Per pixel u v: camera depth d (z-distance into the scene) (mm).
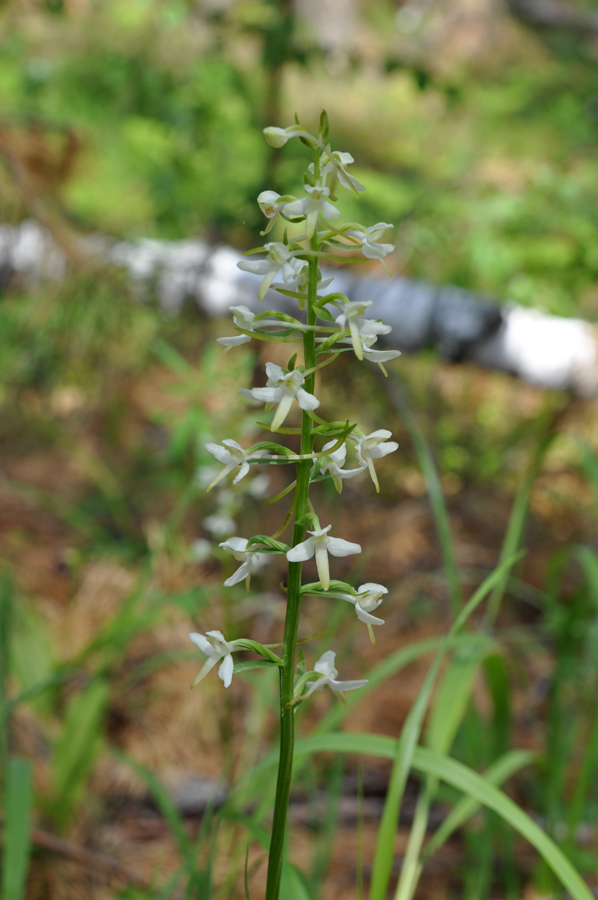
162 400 1277
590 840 695
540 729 828
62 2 1298
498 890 660
